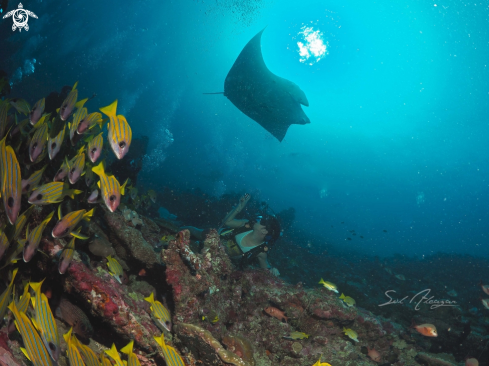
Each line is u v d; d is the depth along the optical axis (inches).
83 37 1314.0
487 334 251.8
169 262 125.6
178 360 78.4
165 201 430.0
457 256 656.4
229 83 559.5
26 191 88.7
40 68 874.8
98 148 88.0
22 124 107.3
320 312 163.8
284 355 159.6
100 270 113.8
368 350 179.9
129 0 1366.9
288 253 431.5
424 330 172.2
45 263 103.1
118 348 111.7
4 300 69.0
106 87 1237.7
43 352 62.4
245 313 167.0
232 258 192.4
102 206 131.0
